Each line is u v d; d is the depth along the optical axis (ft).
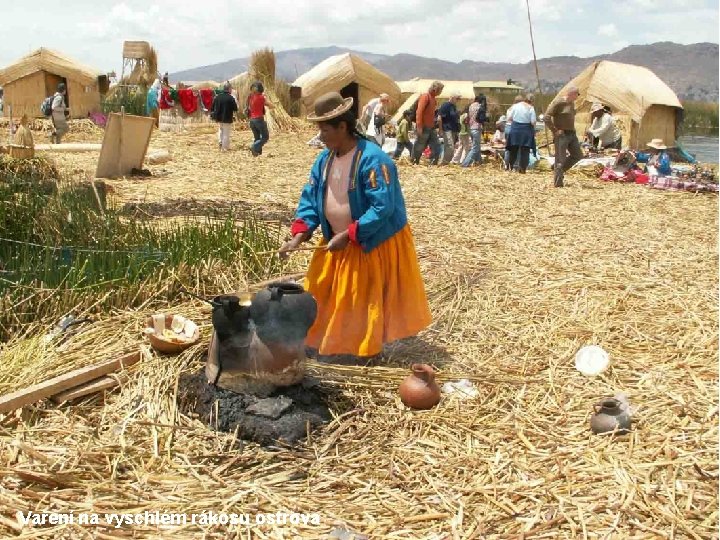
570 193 42.60
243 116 86.79
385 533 11.60
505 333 19.42
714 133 130.93
